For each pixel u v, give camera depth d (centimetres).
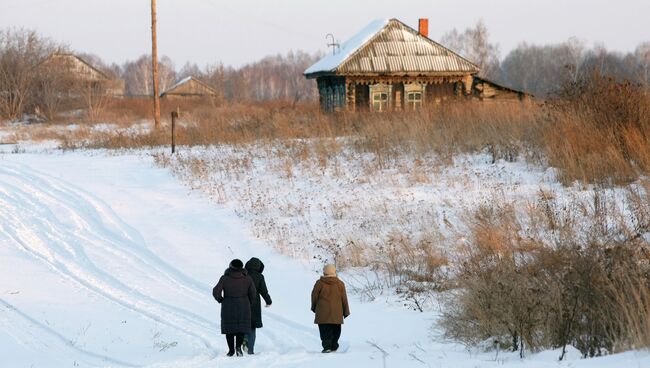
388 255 3816
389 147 6359
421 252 3866
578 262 2517
